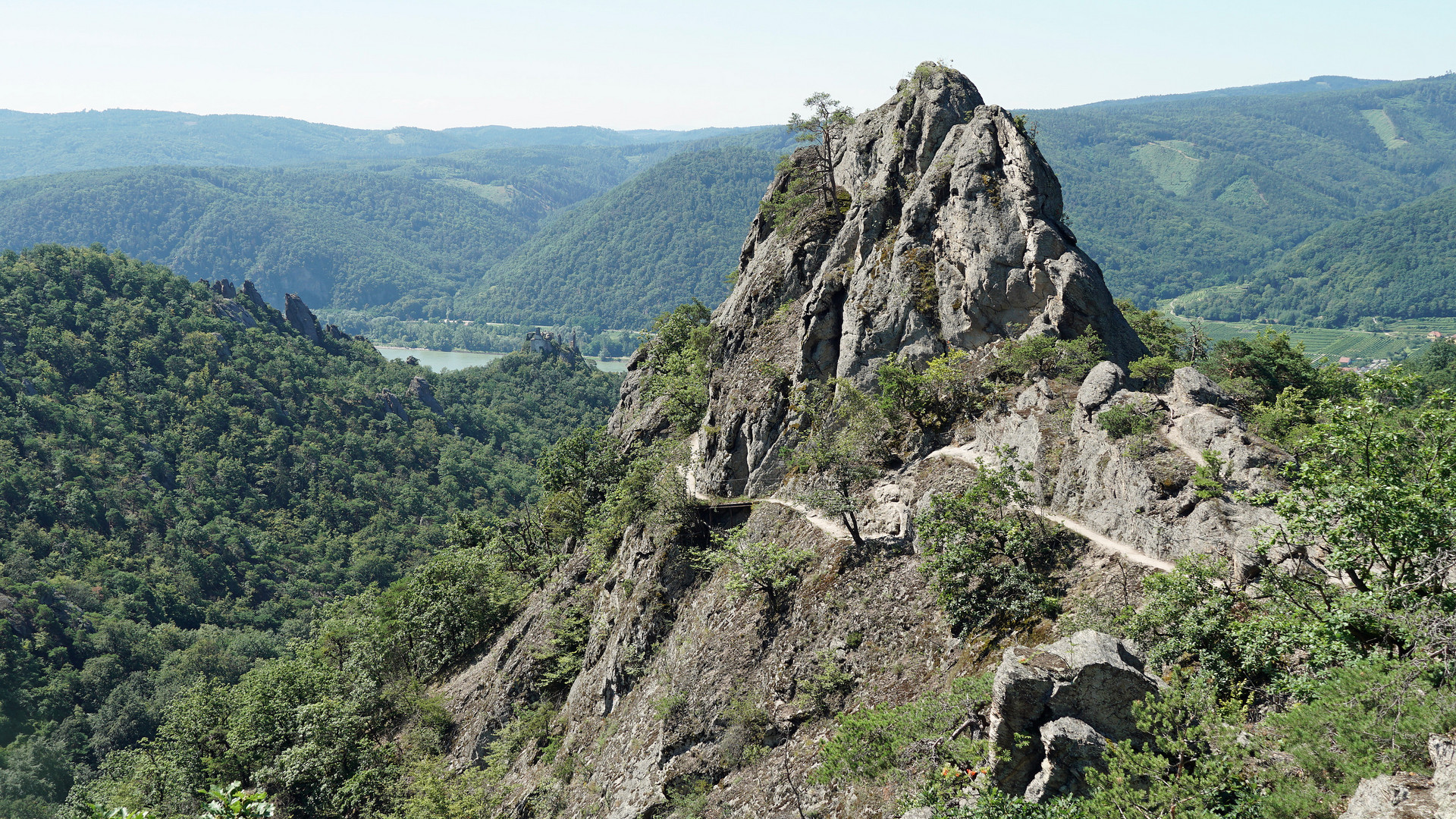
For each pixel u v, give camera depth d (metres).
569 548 92.38
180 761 75.75
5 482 196.38
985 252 54.84
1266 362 62.59
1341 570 25.03
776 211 85.44
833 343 62.16
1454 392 24.67
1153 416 38.38
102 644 164.88
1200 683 23.70
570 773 56.31
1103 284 52.28
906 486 48.16
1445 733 17.31
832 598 45.22
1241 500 31.28
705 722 45.88
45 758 133.50
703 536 60.62
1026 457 43.34
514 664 71.50
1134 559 34.19
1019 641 34.25
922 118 67.62
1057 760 22.34
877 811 29.14
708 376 80.69
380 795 63.44
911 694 37.00
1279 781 19.45
